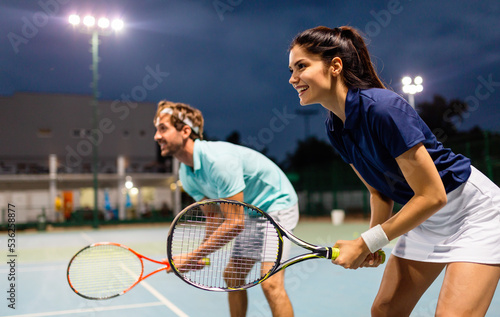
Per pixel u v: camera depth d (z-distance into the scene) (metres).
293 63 1.82
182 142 2.74
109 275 4.61
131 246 11.57
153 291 5.22
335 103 1.81
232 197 2.58
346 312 4.04
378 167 1.84
